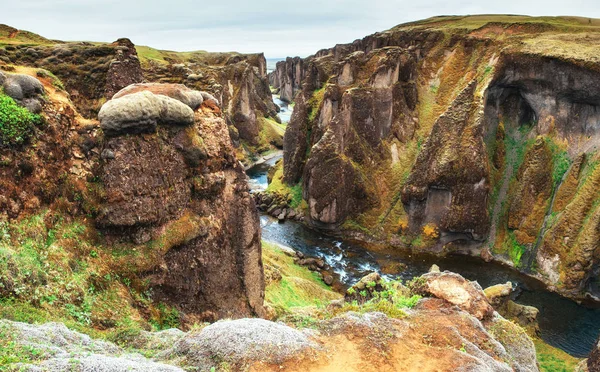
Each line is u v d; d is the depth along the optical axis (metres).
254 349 12.70
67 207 18.75
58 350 10.98
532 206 56.88
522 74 60.69
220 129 24.94
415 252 59.41
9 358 9.77
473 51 74.25
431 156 59.50
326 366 12.98
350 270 53.66
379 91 68.75
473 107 59.88
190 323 20.91
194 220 22.38
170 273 20.72
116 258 19.00
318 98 79.62
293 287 39.91
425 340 15.77
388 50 71.06
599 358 27.70
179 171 21.91
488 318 19.81
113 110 19.28
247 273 25.83
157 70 41.56
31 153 17.66
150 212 20.06
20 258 15.02
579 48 56.84
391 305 18.77
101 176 19.80
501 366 15.08
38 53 27.61
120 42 29.92
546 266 51.84
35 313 13.69
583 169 54.81
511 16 104.19
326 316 19.59
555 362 34.38
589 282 48.41
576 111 57.59
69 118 20.64
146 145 20.34
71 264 17.12
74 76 27.47
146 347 14.01
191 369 11.89
